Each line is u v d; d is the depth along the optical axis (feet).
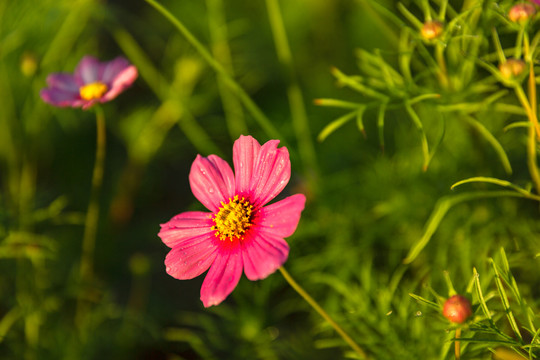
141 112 2.96
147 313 2.48
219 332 2.43
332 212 2.43
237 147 1.91
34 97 2.75
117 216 2.85
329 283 2.28
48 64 2.71
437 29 1.99
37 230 2.59
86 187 2.95
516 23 1.94
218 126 2.93
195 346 2.39
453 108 2.05
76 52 3.00
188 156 3.24
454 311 1.78
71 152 3.05
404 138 2.47
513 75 1.91
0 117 2.66
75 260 2.60
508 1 2.04
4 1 2.53
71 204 2.89
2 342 2.38
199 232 1.91
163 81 2.67
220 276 1.83
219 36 2.64
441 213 1.91
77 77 2.28
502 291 1.86
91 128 3.10
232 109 2.56
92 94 2.21
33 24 2.59
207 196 1.93
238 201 1.88
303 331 2.39
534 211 2.28
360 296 2.22
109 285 2.61
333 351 2.31
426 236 1.92
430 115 2.42
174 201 3.05
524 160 2.35
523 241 2.23
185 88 2.71
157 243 2.81
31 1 2.53
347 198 2.46
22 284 2.39
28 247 2.35
